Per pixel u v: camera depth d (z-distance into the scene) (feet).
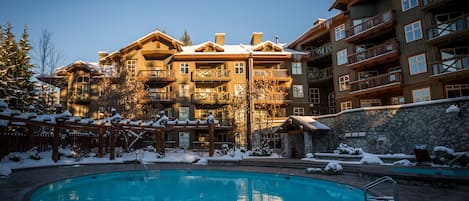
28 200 24.76
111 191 35.99
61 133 72.13
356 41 91.86
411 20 77.61
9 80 77.05
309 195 32.63
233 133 99.91
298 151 76.23
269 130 90.22
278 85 103.86
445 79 68.90
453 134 51.52
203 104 104.73
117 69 98.84
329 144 73.56
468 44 70.74
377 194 26.55
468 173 38.78
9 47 83.25
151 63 107.55
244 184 40.81
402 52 79.15
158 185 40.52
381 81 82.17
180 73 105.70
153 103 99.55
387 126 61.05
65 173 43.57
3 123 50.47
